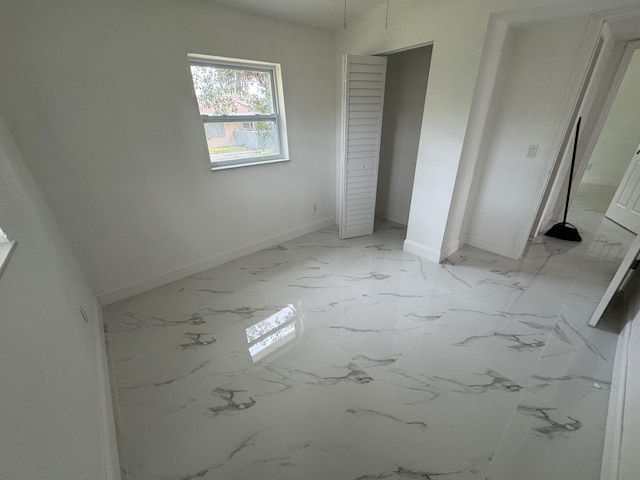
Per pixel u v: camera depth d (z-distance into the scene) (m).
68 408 0.90
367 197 3.28
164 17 1.97
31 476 0.60
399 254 2.97
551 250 2.96
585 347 1.72
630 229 3.35
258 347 1.80
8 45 1.52
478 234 3.01
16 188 1.24
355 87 2.70
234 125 2.64
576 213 3.97
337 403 1.44
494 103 2.42
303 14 2.47
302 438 1.28
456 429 1.30
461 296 2.25
